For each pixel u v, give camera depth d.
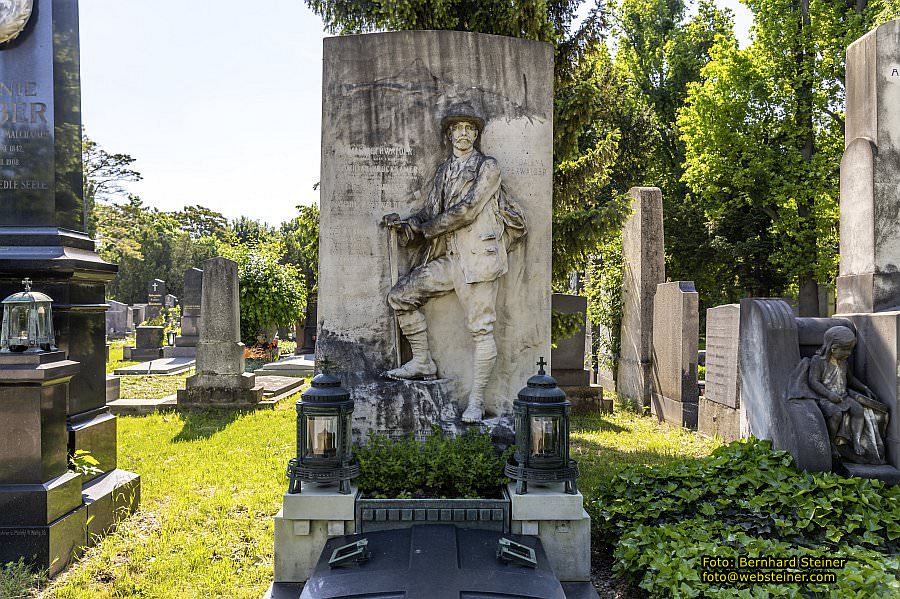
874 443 5.10
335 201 5.41
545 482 4.21
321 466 4.14
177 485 6.69
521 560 3.64
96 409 6.11
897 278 5.51
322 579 3.46
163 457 7.96
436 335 5.41
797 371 5.34
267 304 20.59
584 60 9.48
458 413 5.35
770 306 5.63
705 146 22.86
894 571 3.74
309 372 16.81
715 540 4.24
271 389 13.09
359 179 5.41
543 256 5.49
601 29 9.18
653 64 29.62
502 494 4.31
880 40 5.61
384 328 5.39
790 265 21.66
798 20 21.02
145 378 15.77
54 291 5.63
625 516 4.89
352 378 5.35
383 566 3.57
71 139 5.90
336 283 5.38
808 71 20.80
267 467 7.39
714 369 9.27
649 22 30.53
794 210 21.48
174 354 20.22
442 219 5.16
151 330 20.39
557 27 9.28
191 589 4.35
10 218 5.59
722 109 22.05
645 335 11.45
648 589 3.86
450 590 3.29
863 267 5.66
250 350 20.52
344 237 5.40
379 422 5.31
